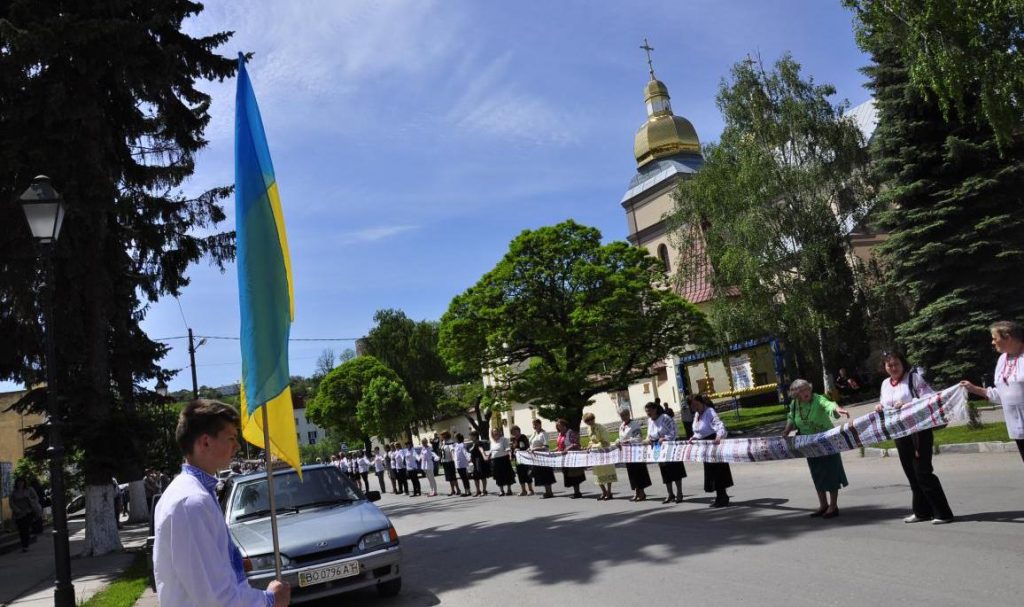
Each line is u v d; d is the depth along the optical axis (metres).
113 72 16.47
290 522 8.87
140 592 11.52
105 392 17.55
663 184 48.75
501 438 22.53
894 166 26.75
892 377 9.09
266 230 4.82
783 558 7.89
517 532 13.00
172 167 19.66
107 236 18.03
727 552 8.62
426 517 18.33
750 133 32.88
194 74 19.38
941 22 19.03
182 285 21.48
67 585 9.73
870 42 21.06
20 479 21.66
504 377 30.72
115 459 16.84
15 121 15.37
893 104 26.23
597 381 30.92
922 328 25.89
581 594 7.64
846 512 10.19
